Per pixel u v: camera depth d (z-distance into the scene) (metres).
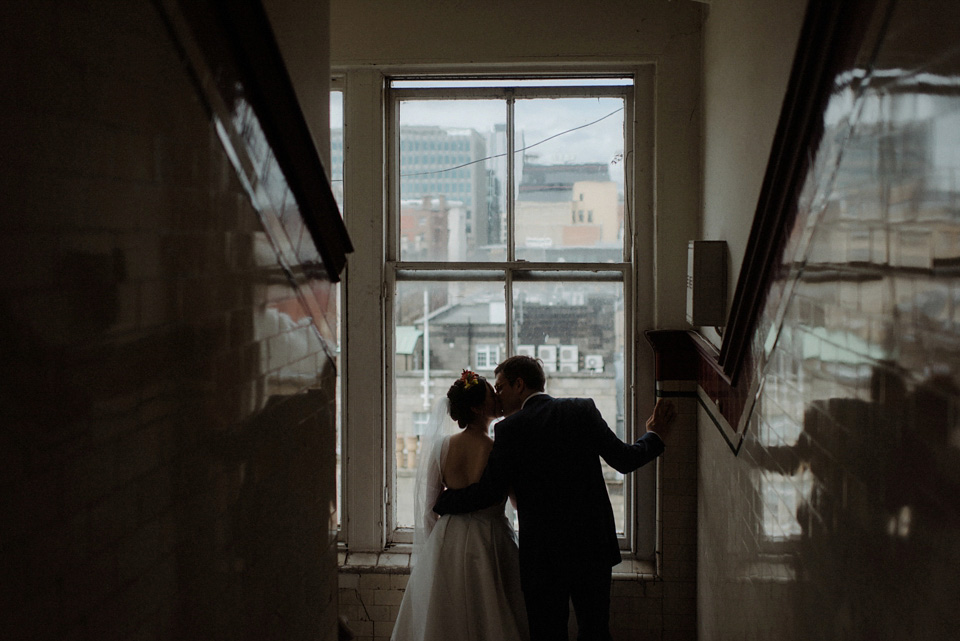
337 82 3.92
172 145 1.15
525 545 3.23
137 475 1.06
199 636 1.26
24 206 0.81
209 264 1.29
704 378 3.51
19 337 0.81
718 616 3.16
